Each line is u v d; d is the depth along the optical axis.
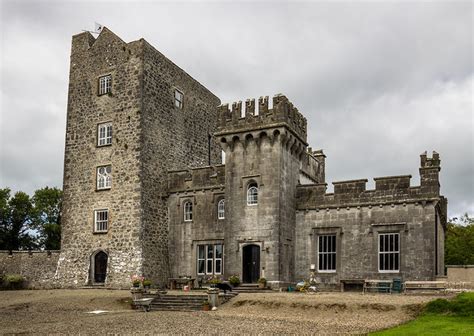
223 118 34.56
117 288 34.56
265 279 31.31
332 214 32.72
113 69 37.88
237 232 33.12
